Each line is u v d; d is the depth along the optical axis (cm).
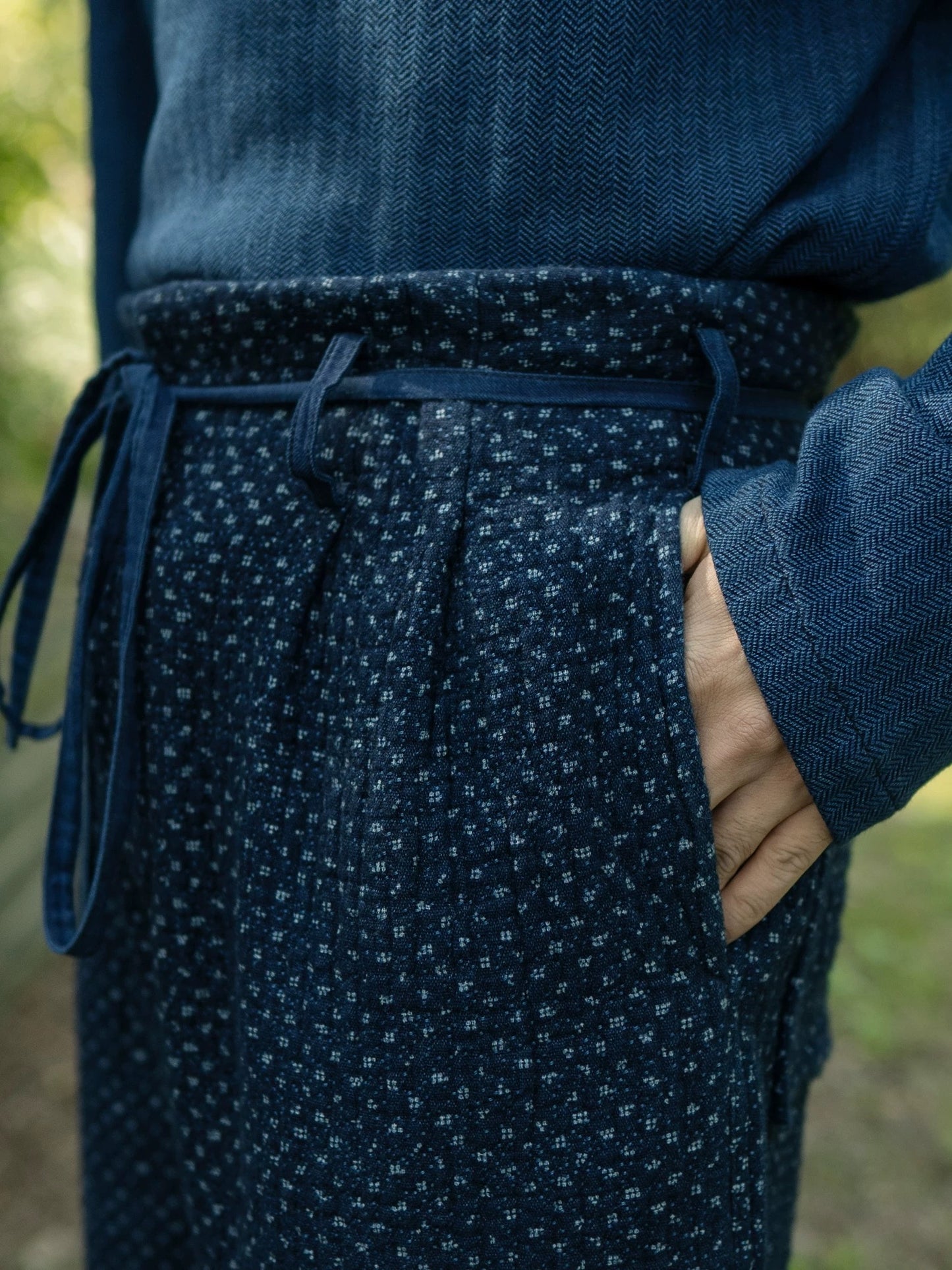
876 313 576
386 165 70
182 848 78
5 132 284
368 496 69
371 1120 66
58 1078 223
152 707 78
